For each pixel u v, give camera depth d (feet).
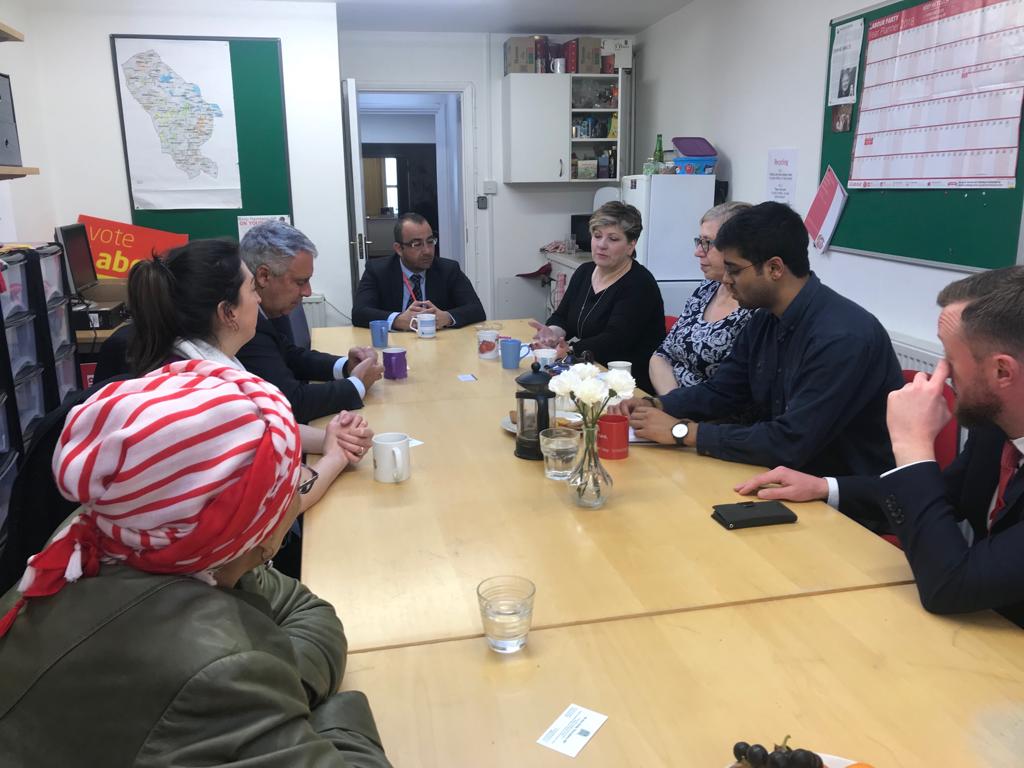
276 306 7.40
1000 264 9.12
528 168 18.99
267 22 15.87
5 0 13.64
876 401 6.10
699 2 16.39
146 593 2.18
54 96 15.29
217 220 16.43
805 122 12.92
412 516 5.04
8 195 13.01
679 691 3.22
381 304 12.75
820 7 12.30
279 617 3.28
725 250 6.23
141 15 15.34
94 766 2.03
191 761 1.98
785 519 4.88
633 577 4.19
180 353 4.89
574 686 3.27
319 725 2.73
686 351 9.11
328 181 16.76
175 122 15.83
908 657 3.43
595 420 5.02
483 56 19.62
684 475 5.78
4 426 8.47
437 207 28.17
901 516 4.03
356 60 19.16
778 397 6.61
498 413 7.35
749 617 3.78
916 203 10.39
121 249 15.35
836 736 2.93
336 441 5.90
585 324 10.84
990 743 2.88
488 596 3.70
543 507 5.17
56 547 2.22
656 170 15.94
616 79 19.04
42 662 2.11
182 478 2.16
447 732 3.01
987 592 3.58
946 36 9.66
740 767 2.67
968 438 4.73
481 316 12.48
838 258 12.28
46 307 9.66
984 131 9.20
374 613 3.88
